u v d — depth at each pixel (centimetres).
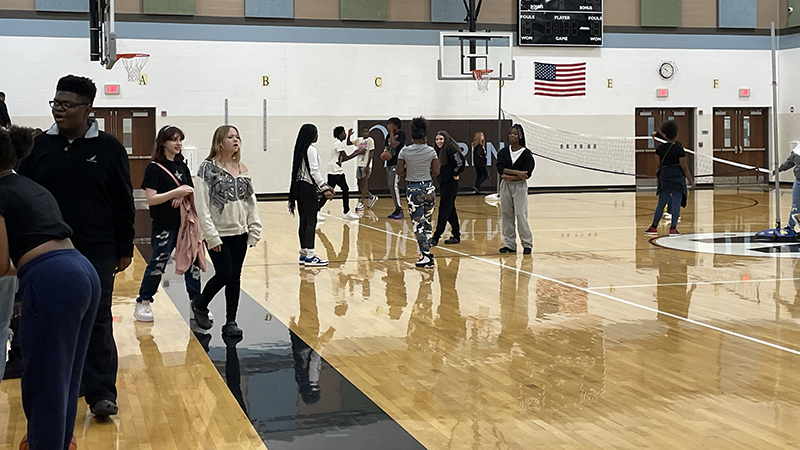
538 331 590
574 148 2244
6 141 308
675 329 591
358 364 502
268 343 558
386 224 1377
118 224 404
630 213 1550
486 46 2131
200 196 555
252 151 2033
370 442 363
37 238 308
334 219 1473
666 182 1177
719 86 2319
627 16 2245
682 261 931
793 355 515
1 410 414
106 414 395
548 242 1120
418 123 888
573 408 411
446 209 1063
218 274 572
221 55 1992
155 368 496
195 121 1988
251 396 436
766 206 1650
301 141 902
